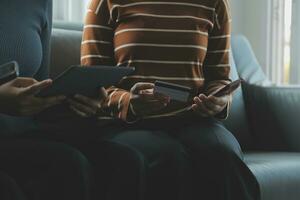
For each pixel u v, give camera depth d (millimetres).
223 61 1835
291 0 2873
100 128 1662
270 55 2965
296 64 2863
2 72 1341
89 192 1363
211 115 1702
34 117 1526
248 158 1905
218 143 1592
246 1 3049
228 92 1656
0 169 1343
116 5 1736
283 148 2182
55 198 1324
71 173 1335
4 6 1557
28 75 1575
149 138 1575
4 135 1496
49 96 1368
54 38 1983
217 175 1544
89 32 1758
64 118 1563
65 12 2336
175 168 1526
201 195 1569
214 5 1798
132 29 1716
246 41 2547
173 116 1722
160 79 1702
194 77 1737
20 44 1540
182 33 1726
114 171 1477
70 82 1342
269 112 2227
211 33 1833
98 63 1743
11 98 1335
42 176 1328
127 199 1460
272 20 2953
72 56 2008
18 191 1245
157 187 1523
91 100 1482
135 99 1584
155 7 1727
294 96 2170
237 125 2229
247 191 1550
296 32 2855
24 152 1361
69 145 1437
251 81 2338
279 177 1749
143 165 1486
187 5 1752
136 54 1706
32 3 1630
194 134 1646
